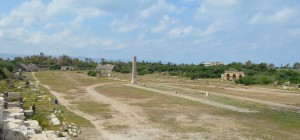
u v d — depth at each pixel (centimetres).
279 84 9188
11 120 2162
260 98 5628
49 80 8919
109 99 4884
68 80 9169
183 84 8781
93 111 3619
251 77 9825
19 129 1920
